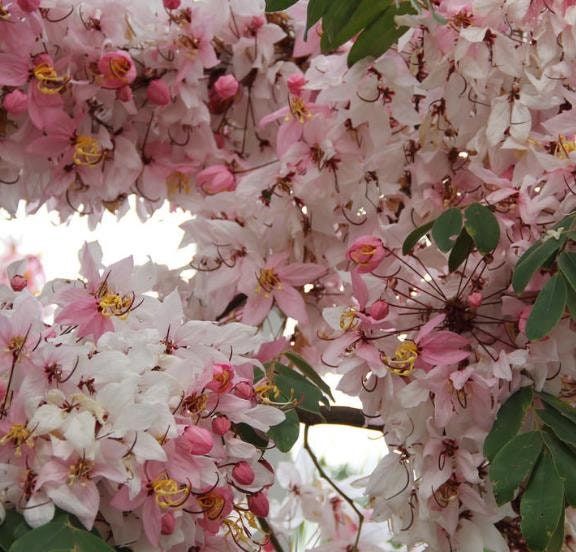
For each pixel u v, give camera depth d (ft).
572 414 3.04
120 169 3.55
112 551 2.70
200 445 2.81
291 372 3.27
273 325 4.05
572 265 2.98
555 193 3.15
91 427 2.74
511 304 3.10
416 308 3.14
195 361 2.96
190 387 2.90
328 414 3.43
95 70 3.43
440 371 3.06
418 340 3.06
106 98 3.49
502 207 3.19
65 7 3.38
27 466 2.76
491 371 3.06
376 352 3.11
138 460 2.75
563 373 3.11
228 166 3.70
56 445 2.74
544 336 3.02
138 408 2.76
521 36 3.30
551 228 3.11
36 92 3.39
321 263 3.52
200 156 3.66
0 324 2.80
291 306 3.44
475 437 3.07
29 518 2.71
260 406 3.00
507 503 3.08
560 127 3.20
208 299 3.66
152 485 2.81
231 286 3.55
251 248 3.45
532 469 2.94
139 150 3.64
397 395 3.09
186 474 2.83
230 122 3.74
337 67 3.34
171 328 2.98
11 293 3.05
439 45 3.26
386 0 3.14
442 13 3.25
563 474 2.93
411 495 3.14
